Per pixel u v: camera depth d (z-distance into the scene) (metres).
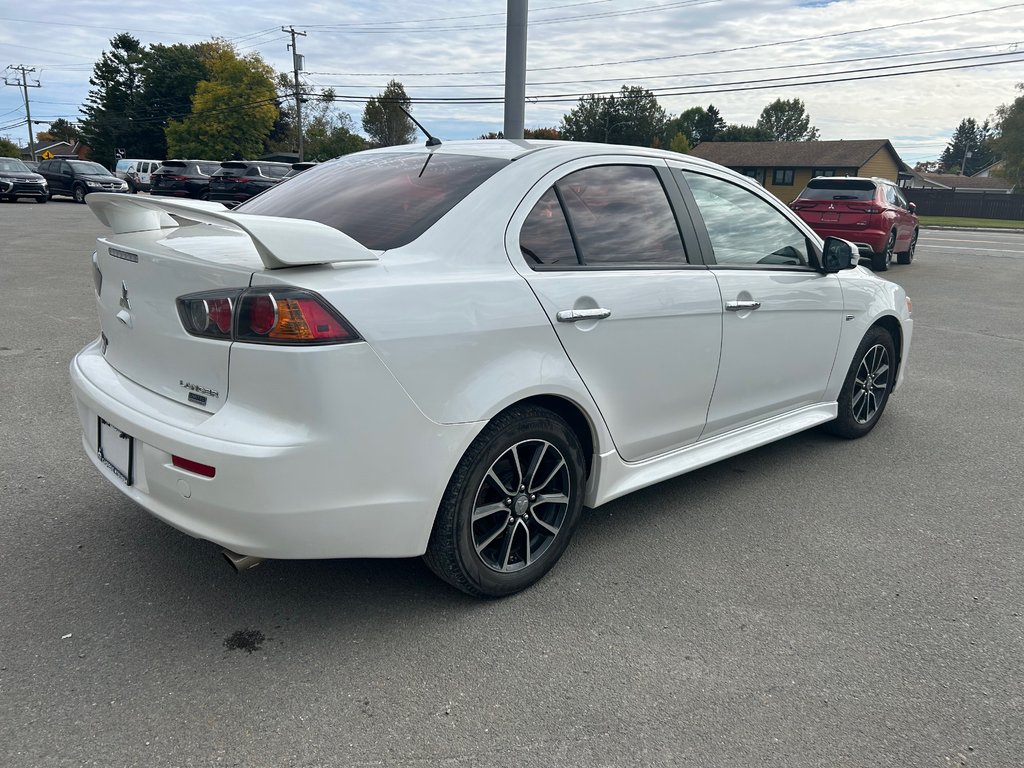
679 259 3.23
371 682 2.33
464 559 2.60
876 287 4.49
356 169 3.20
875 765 2.07
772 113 111.00
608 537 3.35
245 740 2.08
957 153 144.00
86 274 10.27
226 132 53.53
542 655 2.50
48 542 3.08
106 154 65.31
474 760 2.04
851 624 2.73
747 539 3.37
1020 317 9.27
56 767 1.95
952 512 3.71
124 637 2.50
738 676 2.42
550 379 2.65
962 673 2.47
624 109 69.38
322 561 3.04
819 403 4.28
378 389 2.22
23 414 4.52
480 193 2.68
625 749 2.10
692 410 3.36
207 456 2.16
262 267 2.20
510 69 9.13
